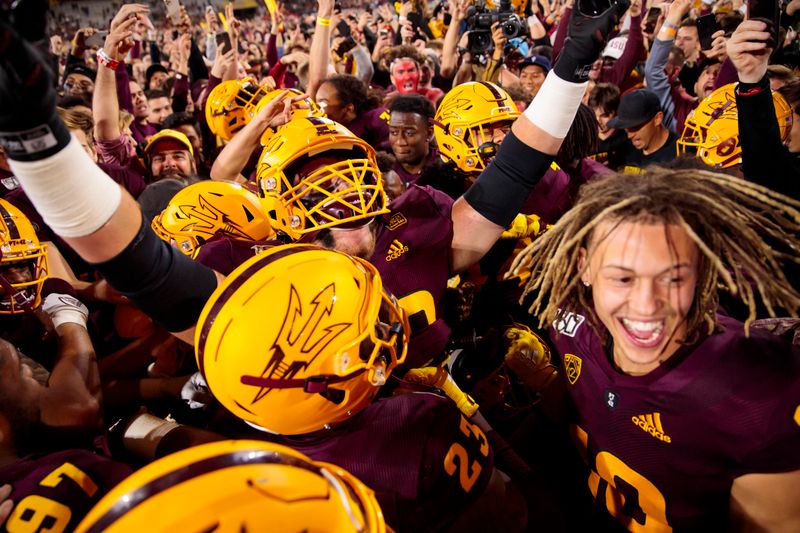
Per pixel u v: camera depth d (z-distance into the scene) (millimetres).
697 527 1161
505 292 2045
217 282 1100
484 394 1868
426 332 1545
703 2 4312
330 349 958
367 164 1501
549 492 1356
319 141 1476
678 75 4387
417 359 1542
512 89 2869
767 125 1478
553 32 5484
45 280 1925
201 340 971
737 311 1569
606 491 1301
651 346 1002
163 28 9523
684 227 909
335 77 3469
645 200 930
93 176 869
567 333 1223
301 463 756
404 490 1025
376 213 1443
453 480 1056
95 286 2127
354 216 1439
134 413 1532
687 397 1012
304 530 682
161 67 6305
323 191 1440
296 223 1491
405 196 1623
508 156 1410
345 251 1503
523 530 1153
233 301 946
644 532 1241
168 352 1984
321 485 731
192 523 642
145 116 4973
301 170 1520
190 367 2018
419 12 7047
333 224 1434
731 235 991
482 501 1092
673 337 998
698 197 935
